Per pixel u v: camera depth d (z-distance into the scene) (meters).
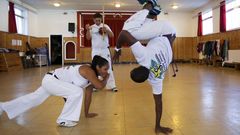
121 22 16.11
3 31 11.22
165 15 16.39
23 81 6.30
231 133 2.19
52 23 15.75
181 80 6.17
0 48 10.32
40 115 2.90
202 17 15.13
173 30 2.22
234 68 10.51
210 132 2.22
